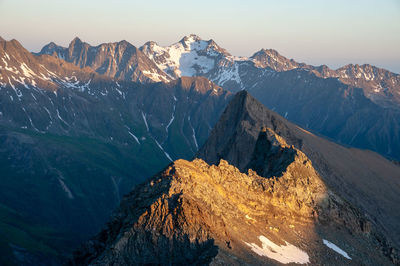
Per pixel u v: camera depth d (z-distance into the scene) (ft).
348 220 330.13
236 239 225.76
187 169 244.63
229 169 283.38
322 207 320.70
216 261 194.18
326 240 296.10
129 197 240.32
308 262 252.01
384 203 588.50
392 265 316.81
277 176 325.01
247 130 574.15
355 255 298.56
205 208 224.12
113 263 199.72
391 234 507.71
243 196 274.57
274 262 225.35
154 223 211.61
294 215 295.69
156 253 205.67
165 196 220.84
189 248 207.21
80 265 231.50
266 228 263.90
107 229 237.25
